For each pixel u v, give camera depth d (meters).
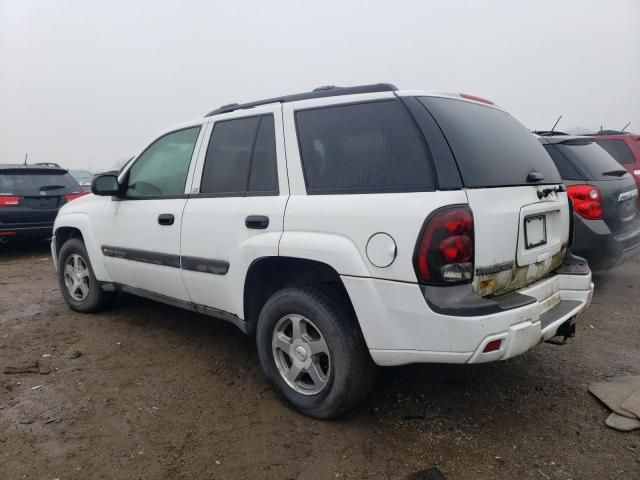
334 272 2.77
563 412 2.96
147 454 2.60
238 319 3.27
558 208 3.03
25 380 3.46
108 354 3.91
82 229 4.59
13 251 9.16
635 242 5.06
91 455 2.59
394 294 2.43
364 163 2.67
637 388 3.10
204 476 2.43
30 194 8.17
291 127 3.03
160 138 4.00
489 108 3.14
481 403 3.08
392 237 2.42
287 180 2.97
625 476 2.38
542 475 2.40
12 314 4.97
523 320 2.41
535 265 2.82
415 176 2.46
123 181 4.15
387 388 3.28
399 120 2.61
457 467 2.47
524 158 2.94
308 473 2.45
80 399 3.19
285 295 2.92
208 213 3.34
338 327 2.70
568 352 3.82
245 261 3.07
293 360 2.97
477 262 2.38
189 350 3.98
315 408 2.86
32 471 2.46
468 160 2.48
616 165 5.35
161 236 3.73
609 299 5.15
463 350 2.30
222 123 3.49
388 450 2.61
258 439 2.73
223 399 3.18
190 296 3.64
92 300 4.77
